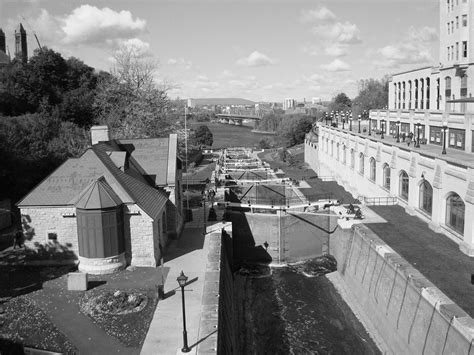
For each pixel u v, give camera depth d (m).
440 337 26.16
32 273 32.91
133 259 34.41
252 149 146.88
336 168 79.31
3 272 33.12
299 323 37.47
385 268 34.91
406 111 65.31
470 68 60.19
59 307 27.86
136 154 43.62
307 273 48.31
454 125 49.91
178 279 22.95
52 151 52.03
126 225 33.91
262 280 47.16
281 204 60.53
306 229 52.47
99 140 41.50
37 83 74.06
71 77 82.12
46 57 77.69
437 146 53.69
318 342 34.41
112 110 74.56
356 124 104.81
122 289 30.36
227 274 40.06
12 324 25.83
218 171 85.31
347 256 45.00
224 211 51.78
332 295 42.81
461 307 27.36
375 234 40.72
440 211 41.09
